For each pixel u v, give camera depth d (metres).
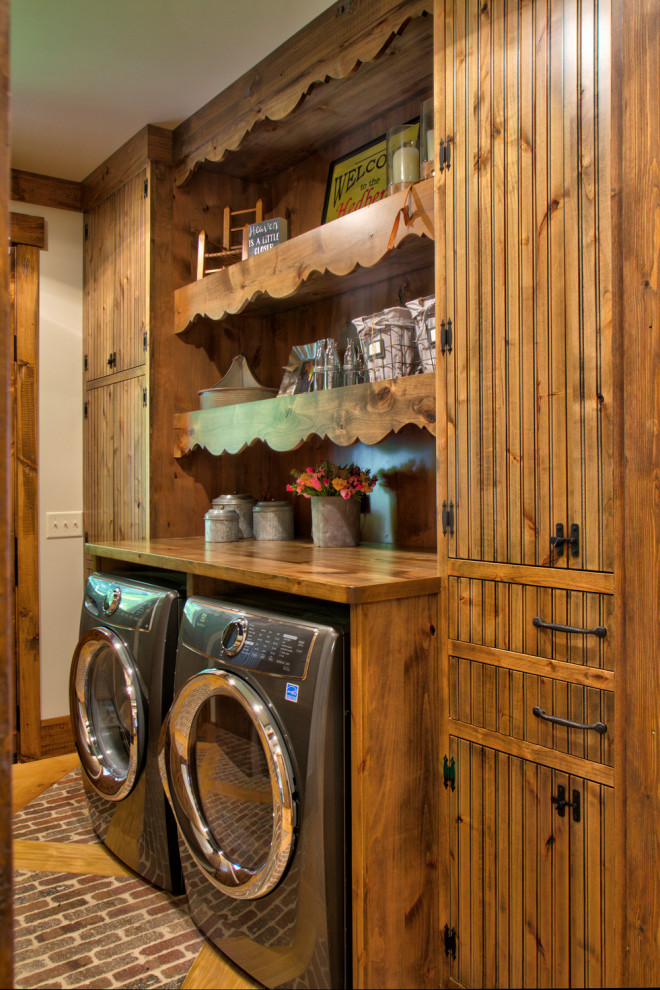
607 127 1.25
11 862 0.41
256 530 2.69
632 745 1.21
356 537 2.35
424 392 1.68
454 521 1.57
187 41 2.15
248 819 1.62
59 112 2.60
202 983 1.66
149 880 2.08
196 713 1.76
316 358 2.28
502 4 1.44
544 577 1.37
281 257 2.23
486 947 1.47
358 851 1.45
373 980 1.46
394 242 1.79
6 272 0.41
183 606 2.04
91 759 2.27
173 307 2.80
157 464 2.78
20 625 3.09
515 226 1.43
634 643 1.21
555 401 1.35
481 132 1.50
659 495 1.18
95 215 3.15
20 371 3.11
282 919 1.51
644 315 1.20
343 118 2.41
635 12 1.21
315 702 1.45
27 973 1.69
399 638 1.52
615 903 1.23
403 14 1.78
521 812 1.40
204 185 2.86
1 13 0.41
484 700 1.49
